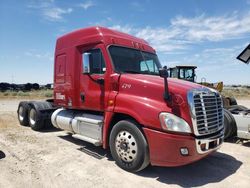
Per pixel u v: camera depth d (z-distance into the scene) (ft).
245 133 23.65
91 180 15.58
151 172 17.06
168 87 15.88
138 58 21.12
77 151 21.50
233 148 23.27
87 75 21.17
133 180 15.74
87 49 21.45
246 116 23.63
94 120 20.17
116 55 19.79
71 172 16.79
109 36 20.21
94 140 20.01
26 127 32.94
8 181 15.24
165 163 15.28
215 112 16.90
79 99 22.22
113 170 17.24
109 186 14.83
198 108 15.47
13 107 60.59
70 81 23.39
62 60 24.71
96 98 20.07
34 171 16.84
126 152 16.90
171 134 14.93
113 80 18.70
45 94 116.16
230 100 35.81
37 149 22.02
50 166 17.83
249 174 17.06
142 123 15.85
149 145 15.67
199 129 15.33
